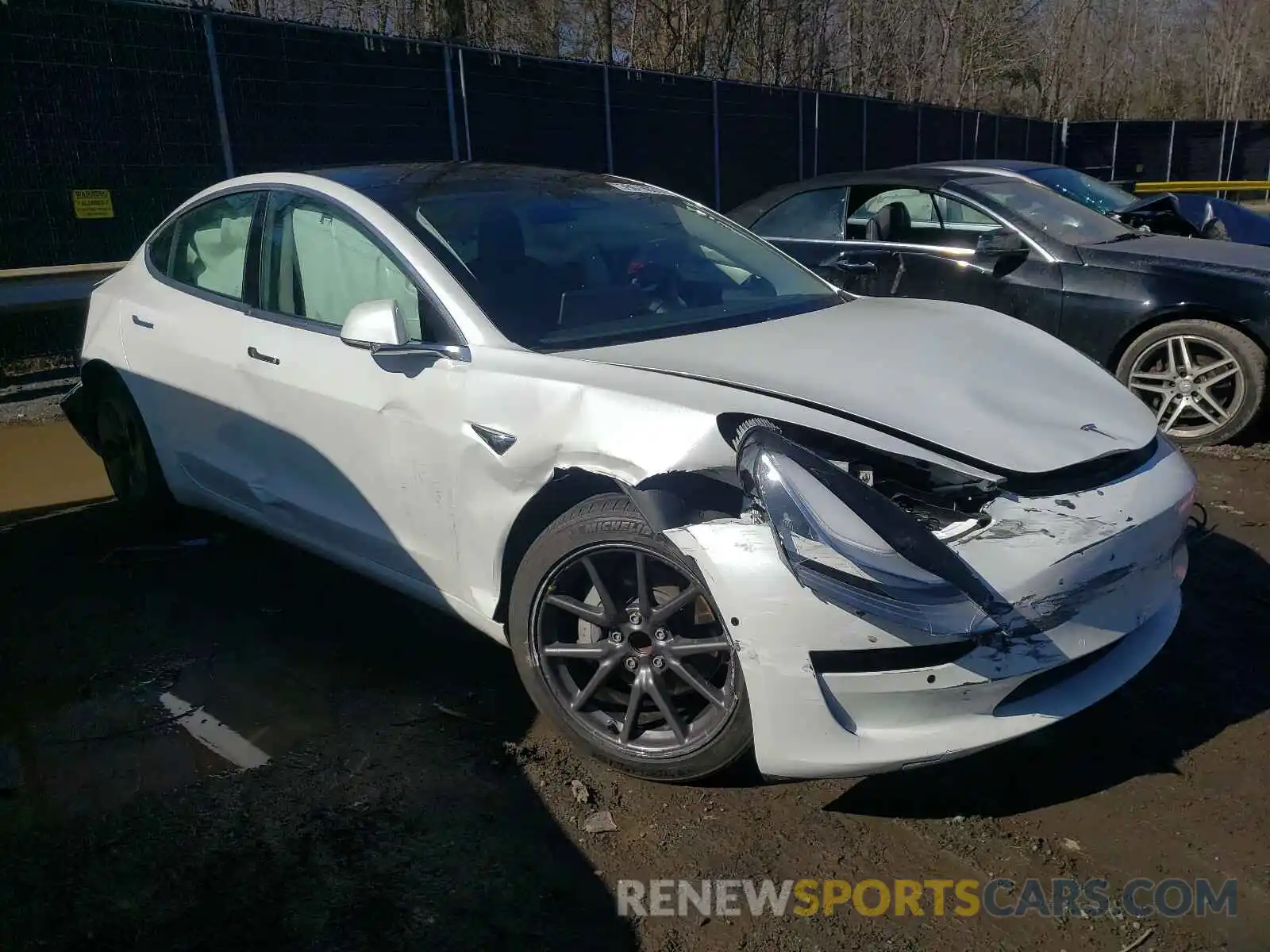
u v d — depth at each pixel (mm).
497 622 3012
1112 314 5652
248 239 3846
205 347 3875
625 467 2572
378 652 3562
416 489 3119
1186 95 38469
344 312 3422
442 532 3076
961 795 2736
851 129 16781
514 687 3326
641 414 2578
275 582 4160
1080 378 3088
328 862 2510
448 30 14469
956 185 6348
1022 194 6316
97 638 3689
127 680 3393
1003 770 2832
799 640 2332
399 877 2453
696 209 4188
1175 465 2822
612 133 12727
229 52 8969
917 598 2262
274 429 3609
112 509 5059
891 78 26578
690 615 2670
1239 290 5340
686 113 13703
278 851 2547
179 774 2873
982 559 2350
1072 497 2498
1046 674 2490
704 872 2471
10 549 4562
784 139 15406
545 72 11797
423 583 3227
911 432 2543
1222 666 3328
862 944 2250
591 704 2855
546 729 3074
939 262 6203
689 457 2479
